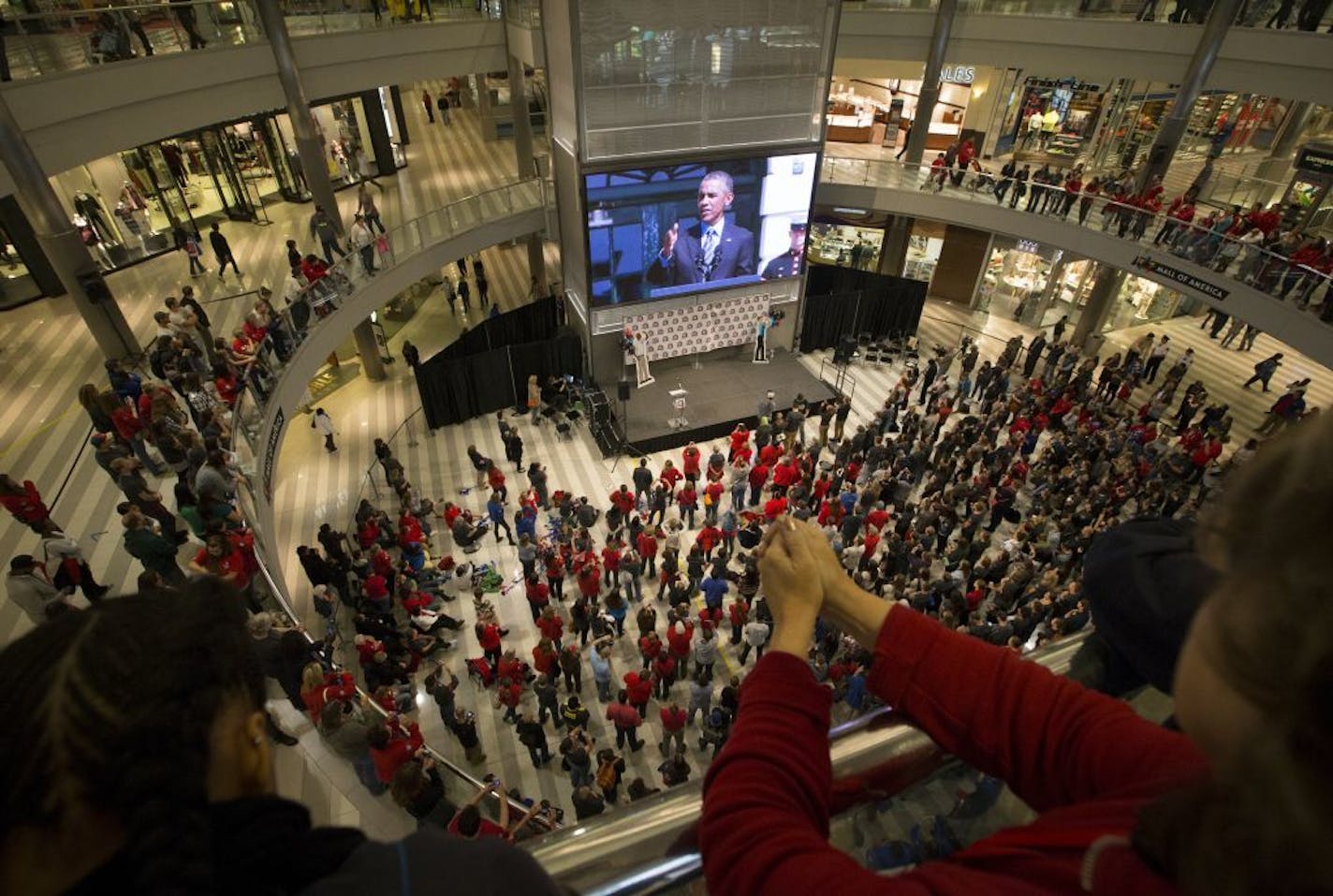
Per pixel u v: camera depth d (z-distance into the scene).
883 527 15.06
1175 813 0.48
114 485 10.41
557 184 19.78
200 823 0.58
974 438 16.78
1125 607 1.15
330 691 7.38
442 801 7.08
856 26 20.41
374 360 20.50
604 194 17.83
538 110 28.08
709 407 19.84
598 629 12.41
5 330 14.24
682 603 12.38
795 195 19.59
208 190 20.30
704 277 19.97
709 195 18.77
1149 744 0.85
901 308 23.20
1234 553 0.45
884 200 21.62
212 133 18.81
